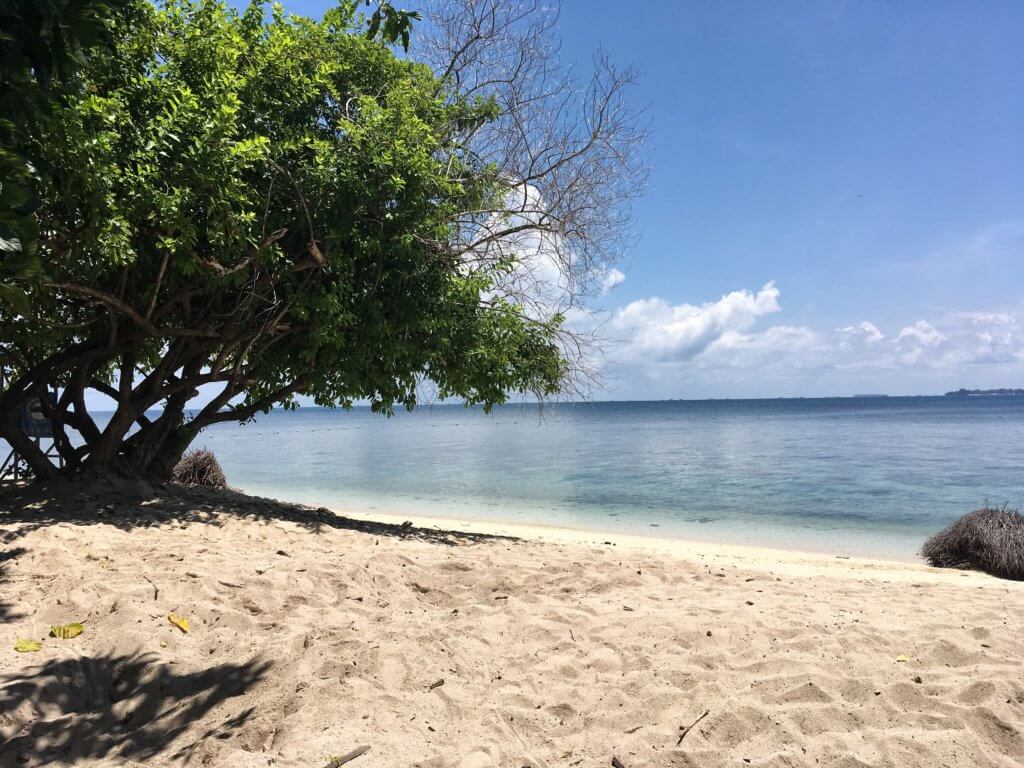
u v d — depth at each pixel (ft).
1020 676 12.65
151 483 32.81
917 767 9.79
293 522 28.60
